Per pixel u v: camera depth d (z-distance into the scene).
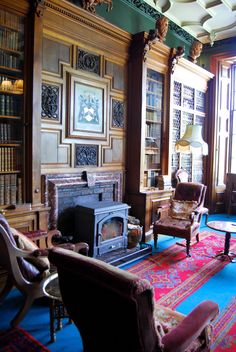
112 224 3.88
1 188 3.05
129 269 3.50
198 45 6.08
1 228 2.17
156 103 5.13
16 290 2.94
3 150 3.08
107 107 4.34
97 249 3.62
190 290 3.00
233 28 6.21
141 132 4.65
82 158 4.01
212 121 6.89
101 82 4.20
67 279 1.42
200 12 5.61
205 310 1.56
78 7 3.64
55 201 3.62
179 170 5.89
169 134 5.30
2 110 3.06
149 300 1.18
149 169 5.10
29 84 3.17
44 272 2.39
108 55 4.30
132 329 1.19
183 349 1.33
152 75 5.01
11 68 3.08
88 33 3.94
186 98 6.13
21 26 3.12
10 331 2.26
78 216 3.75
